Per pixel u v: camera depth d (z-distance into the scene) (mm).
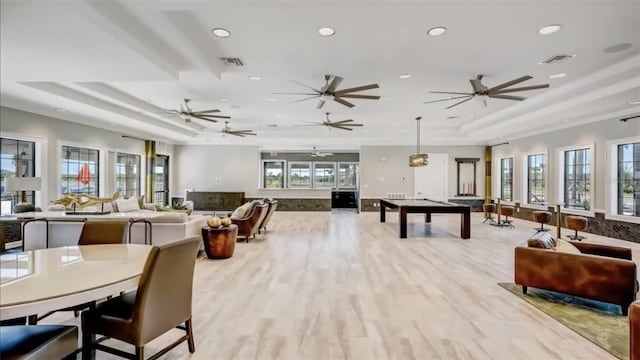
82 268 2230
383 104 6902
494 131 9445
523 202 9969
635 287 3113
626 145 6762
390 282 4129
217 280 4195
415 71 4801
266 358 2408
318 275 4422
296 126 9828
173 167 12562
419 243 6605
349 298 3582
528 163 9922
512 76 4992
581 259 3328
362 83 5387
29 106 6293
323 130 10383
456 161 11852
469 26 3381
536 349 2535
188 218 5520
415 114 7941
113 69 3834
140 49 3379
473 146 11852
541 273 3541
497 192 11336
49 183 7082
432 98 6367
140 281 2014
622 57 4227
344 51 4070
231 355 2447
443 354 2467
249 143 12383
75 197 5340
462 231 7098
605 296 3201
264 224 7793
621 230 6742
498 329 2865
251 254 5637
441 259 5309
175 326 2277
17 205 5871
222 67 4680
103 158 8750
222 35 3617
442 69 4719
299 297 3607
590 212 7457
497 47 3922
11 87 5105
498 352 2494
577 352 2490
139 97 6387
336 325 2934
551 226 8648
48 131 7078
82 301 1808
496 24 3330
